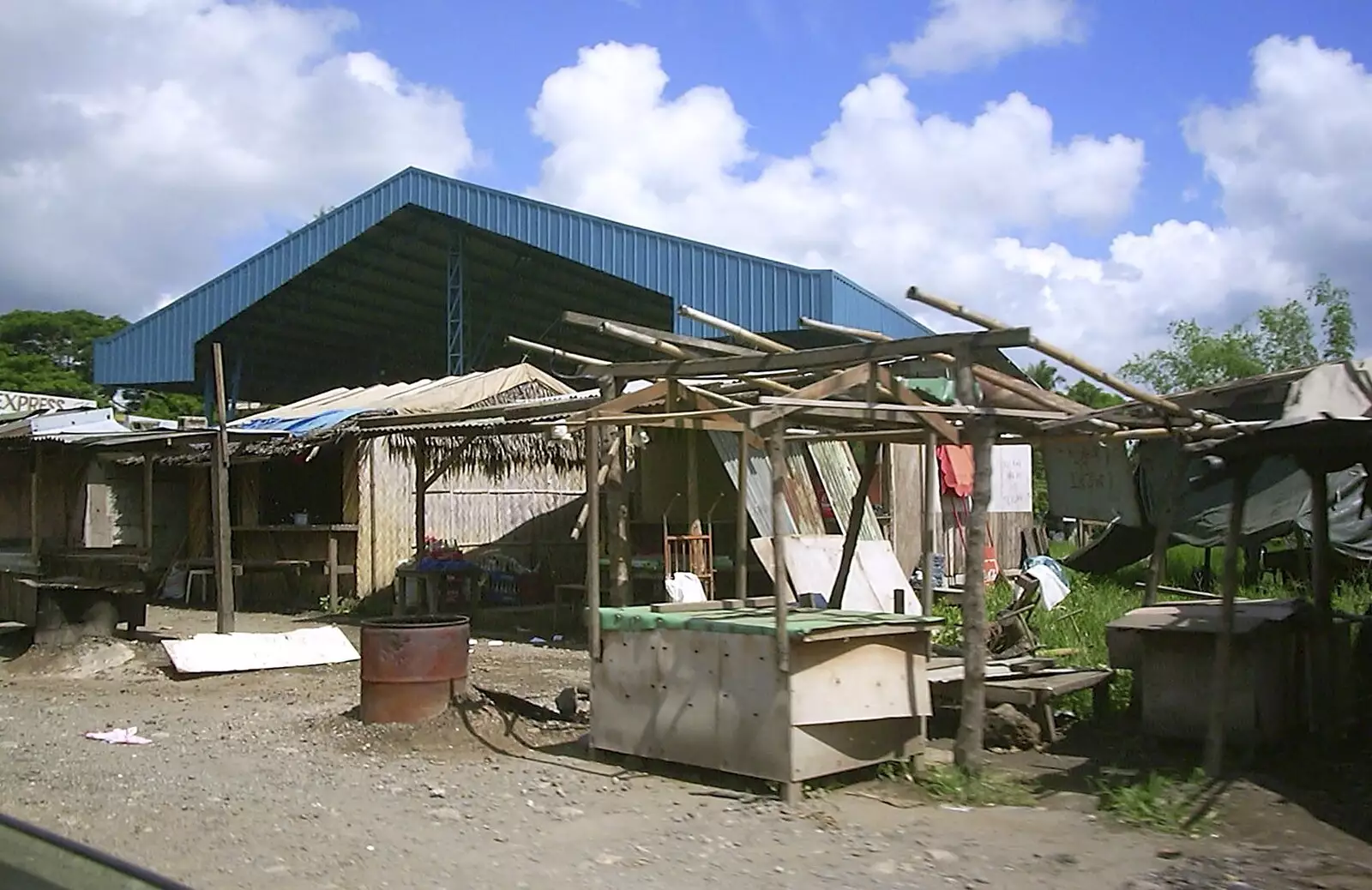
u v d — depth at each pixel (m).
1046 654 10.50
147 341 27.77
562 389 21.05
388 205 23.52
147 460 16.72
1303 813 6.30
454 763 7.80
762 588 14.95
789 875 5.47
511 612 17.23
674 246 20.17
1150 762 7.62
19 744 8.57
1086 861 5.62
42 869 2.59
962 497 19.84
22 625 14.58
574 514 20.88
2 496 21.41
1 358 46.59
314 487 19.72
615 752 7.69
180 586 19.91
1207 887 5.20
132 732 8.98
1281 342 30.52
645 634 7.51
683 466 15.95
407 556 18.69
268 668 12.24
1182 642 7.75
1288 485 14.07
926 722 7.95
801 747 6.71
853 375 7.29
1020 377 8.70
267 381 33.12
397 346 32.34
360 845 5.98
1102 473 14.39
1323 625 7.89
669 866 5.61
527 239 21.88
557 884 5.37
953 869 5.54
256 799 6.93
